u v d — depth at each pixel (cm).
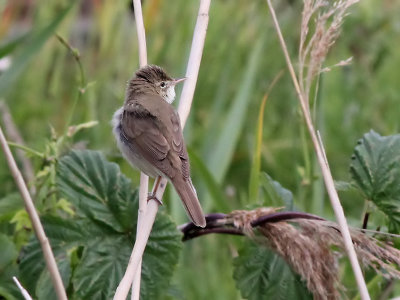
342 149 1375
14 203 941
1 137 716
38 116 1356
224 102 1338
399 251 794
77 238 834
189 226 877
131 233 848
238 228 853
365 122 1412
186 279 1074
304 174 1052
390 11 1536
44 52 1423
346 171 1347
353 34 1502
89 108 1261
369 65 1488
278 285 835
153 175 943
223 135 1244
